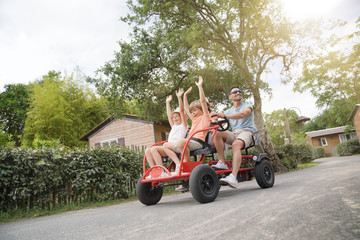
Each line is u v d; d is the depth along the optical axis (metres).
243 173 4.00
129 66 11.33
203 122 3.56
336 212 1.66
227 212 2.16
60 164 5.07
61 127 21.47
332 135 36.41
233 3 10.73
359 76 12.41
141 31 11.39
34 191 4.52
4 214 4.10
